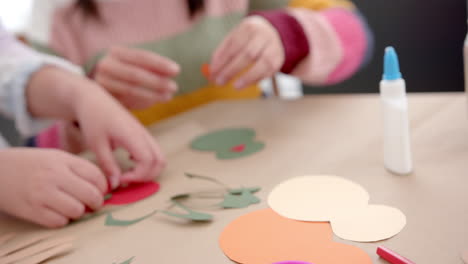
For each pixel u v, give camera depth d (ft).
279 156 1.71
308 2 3.14
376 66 4.65
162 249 1.17
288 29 2.46
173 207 1.42
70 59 3.34
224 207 1.36
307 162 1.61
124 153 2.04
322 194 1.34
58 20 3.32
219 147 1.93
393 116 1.36
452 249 0.99
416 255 0.99
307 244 1.10
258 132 2.05
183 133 2.22
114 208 1.48
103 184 1.51
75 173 1.46
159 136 2.25
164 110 3.39
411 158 1.43
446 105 1.95
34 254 1.23
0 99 2.13
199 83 3.45
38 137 2.78
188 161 1.83
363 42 2.97
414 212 1.17
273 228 1.19
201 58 3.43
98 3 3.32
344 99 2.33
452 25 4.31
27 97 2.07
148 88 2.29
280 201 1.33
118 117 1.75
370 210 1.21
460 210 1.14
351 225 1.15
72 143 2.62
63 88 1.94
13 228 1.44
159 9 3.38
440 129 1.70
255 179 1.54
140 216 1.39
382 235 1.09
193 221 1.31
